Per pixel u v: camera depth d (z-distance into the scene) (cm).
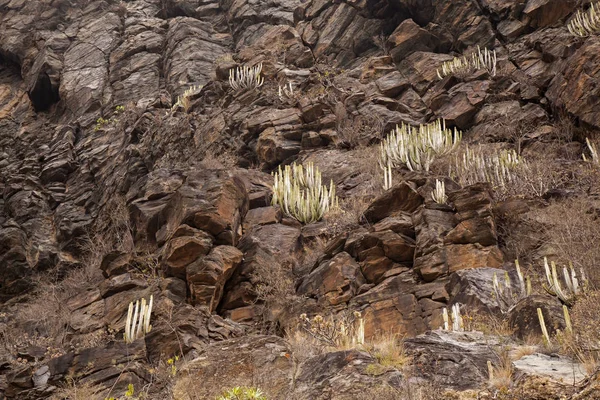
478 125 1788
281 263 1219
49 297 1388
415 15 2428
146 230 1396
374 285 1084
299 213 1403
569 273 918
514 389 516
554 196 1208
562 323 668
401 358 609
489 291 907
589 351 551
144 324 971
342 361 612
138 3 3606
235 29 3189
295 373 636
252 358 673
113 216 1883
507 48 2166
